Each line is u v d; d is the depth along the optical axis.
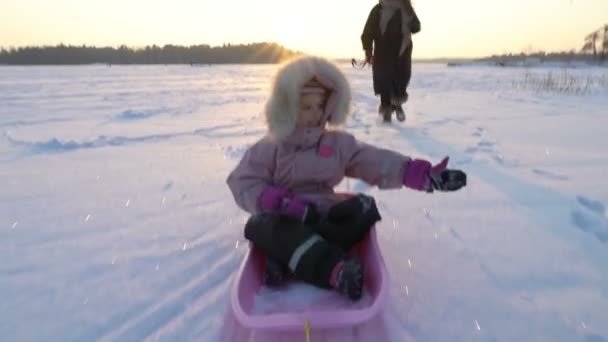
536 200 3.02
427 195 3.17
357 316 1.50
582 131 5.50
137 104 9.55
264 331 1.67
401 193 3.22
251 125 6.43
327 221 2.02
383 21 6.12
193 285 2.05
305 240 1.79
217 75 25.84
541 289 1.96
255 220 1.96
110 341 1.70
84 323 1.81
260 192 2.06
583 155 4.24
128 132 5.95
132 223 2.80
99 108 8.81
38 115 7.76
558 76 18.06
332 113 2.21
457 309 1.82
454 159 4.14
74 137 5.62
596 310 1.80
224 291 1.99
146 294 2.00
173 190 3.43
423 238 2.47
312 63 2.13
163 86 15.71
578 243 2.38
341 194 2.33
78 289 2.05
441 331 1.69
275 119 2.12
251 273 1.88
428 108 8.29
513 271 2.11
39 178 3.81
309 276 1.77
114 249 2.44
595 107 8.06
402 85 6.33
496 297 1.90
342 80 2.19
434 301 1.88
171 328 1.75
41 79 20.52
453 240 2.44
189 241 2.52
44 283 2.11
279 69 2.16
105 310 1.89
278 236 1.84
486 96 10.77
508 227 2.60
